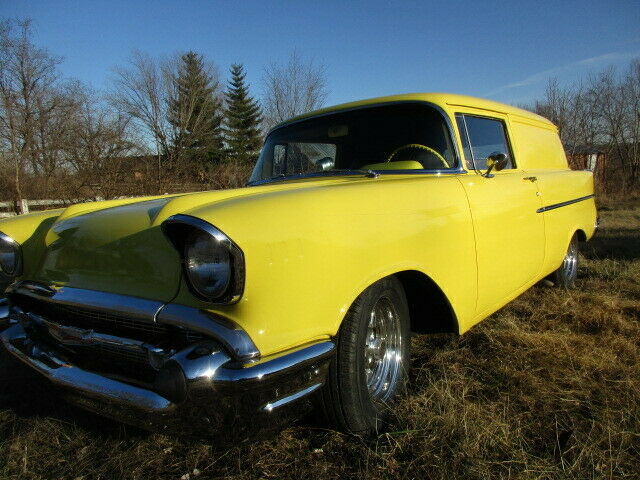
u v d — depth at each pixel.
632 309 3.49
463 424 1.98
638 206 13.48
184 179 14.53
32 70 18.59
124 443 2.06
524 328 3.20
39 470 1.90
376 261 1.93
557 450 1.89
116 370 1.79
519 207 3.02
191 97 29.11
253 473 1.85
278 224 1.62
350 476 1.82
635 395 2.25
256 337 1.54
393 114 2.90
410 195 2.21
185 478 1.84
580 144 21.84
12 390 2.58
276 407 1.58
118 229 1.89
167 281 1.68
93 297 1.81
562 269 4.11
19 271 2.23
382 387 2.20
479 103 3.07
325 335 1.75
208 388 1.49
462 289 2.46
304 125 3.25
